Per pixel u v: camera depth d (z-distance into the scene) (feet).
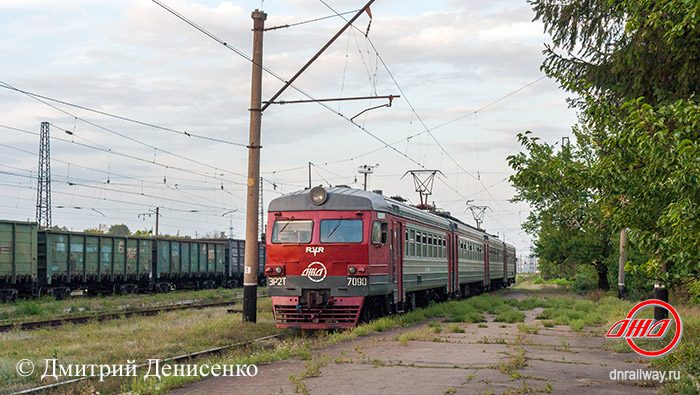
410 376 34.42
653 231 29.43
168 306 92.38
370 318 65.00
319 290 58.44
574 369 37.24
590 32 45.83
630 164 29.14
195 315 75.87
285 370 36.94
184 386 32.81
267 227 60.64
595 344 49.32
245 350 45.96
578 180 32.17
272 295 59.36
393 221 65.67
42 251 107.45
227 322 61.93
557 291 155.43
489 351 44.27
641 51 39.34
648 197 28.96
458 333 56.70
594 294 125.39
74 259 113.80
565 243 136.77
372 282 59.06
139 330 58.59
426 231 80.02
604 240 135.03
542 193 33.83
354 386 31.65
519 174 33.83
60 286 112.37
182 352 45.50
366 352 43.65
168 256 140.97
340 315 58.13
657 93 39.34
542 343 49.67
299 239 59.26
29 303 91.56
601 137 32.37
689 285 29.55
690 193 24.63
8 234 98.48
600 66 43.88
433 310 75.82
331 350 45.57
